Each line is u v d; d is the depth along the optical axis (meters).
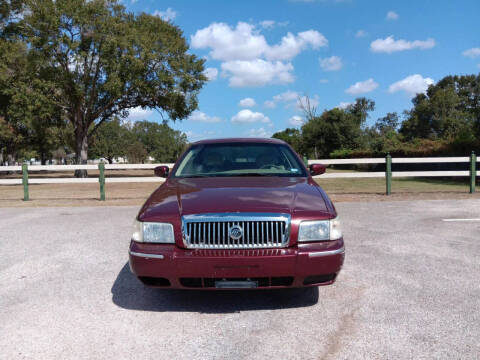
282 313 3.27
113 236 6.34
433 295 3.57
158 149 88.50
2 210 9.69
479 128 17.78
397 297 3.54
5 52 30.50
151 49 28.72
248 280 3.09
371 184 16.59
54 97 30.45
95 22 27.83
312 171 5.03
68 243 5.89
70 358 2.61
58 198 13.02
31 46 27.98
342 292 3.70
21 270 4.57
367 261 4.66
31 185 22.25
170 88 29.94
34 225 7.45
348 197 11.01
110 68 28.28
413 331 2.88
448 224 6.86
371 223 7.01
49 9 27.11
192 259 3.04
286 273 3.04
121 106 33.50
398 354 2.57
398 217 7.61
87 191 16.59
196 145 5.10
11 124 40.69
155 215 3.24
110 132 70.12
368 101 48.31
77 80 30.31
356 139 44.19
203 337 2.87
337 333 2.88
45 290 3.90
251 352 2.64
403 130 64.12
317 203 3.36
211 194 3.52
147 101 32.50
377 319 3.10
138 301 3.59
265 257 3.02
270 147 4.94
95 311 3.37
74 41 28.25
